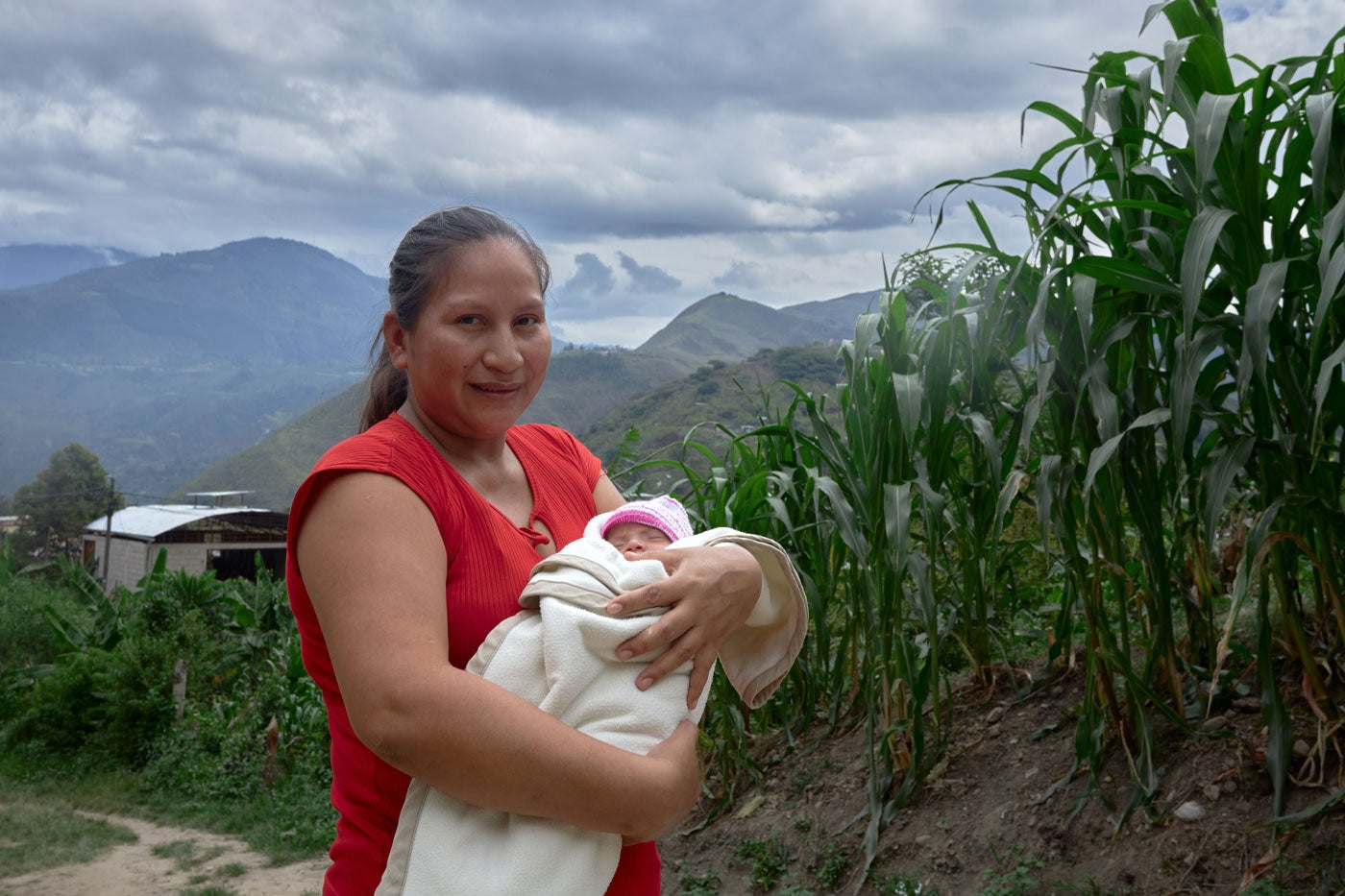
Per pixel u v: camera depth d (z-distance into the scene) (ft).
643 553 4.24
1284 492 7.11
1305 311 6.83
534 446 5.06
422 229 4.26
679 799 3.67
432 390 4.19
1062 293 7.94
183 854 25.21
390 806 3.75
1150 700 8.86
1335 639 7.94
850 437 9.86
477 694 3.32
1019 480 7.93
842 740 12.46
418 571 3.57
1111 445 6.86
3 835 27.20
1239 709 8.46
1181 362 6.25
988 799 9.50
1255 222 6.59
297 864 24.04
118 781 32.94
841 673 12.28
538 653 3.74
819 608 11.57
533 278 4.29
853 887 9.75
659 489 13.10
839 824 10.80
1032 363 8.20
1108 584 10.52
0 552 59.06
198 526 129.08
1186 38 6.13
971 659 11.08
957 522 10.30
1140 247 7.40
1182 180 6.97
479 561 3.93
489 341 4.12
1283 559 7.42
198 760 32.24
